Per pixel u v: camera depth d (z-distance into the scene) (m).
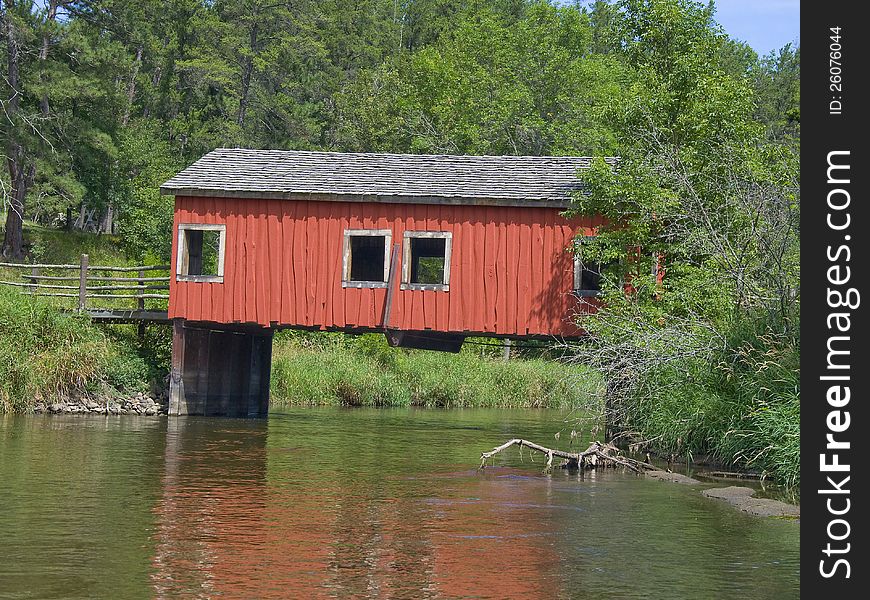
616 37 25.62
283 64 65.56
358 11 77.94
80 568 9.73
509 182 24.50
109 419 23.67
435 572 9.90
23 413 24.25
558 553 10.76
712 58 24.84
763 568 10.27
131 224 47.81
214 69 60.19
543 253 23.62
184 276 25.16
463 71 53.25
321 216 24.62
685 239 20.73
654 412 18.52
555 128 49.66
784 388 16.25
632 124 23.45
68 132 45.47
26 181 47.25
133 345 27.58
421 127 52.03
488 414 30.73
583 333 23.22
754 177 19.66
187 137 63.28
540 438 22.97
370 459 18.12
